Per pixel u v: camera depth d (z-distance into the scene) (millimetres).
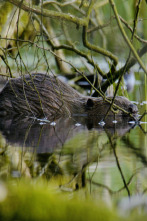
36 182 3850
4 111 9234
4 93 9422
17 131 7008
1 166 4523
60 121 8320
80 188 3734
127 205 3078
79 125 7816
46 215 2270
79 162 4809
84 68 14109
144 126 7664
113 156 5141
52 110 9172
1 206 2303
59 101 9258
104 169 4512
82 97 9578
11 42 12414
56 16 7715
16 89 9344
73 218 2271
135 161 4879
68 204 2373
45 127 7527
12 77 10023
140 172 4379
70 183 3908
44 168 4484
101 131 7109
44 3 10156
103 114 9211
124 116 8961
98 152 5359
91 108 9250
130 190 3729
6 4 12305
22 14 12086
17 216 2244
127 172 4363
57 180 3988
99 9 12180
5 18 12516
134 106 8992
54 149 5527
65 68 14070
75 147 5707
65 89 9508
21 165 4578
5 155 5113
